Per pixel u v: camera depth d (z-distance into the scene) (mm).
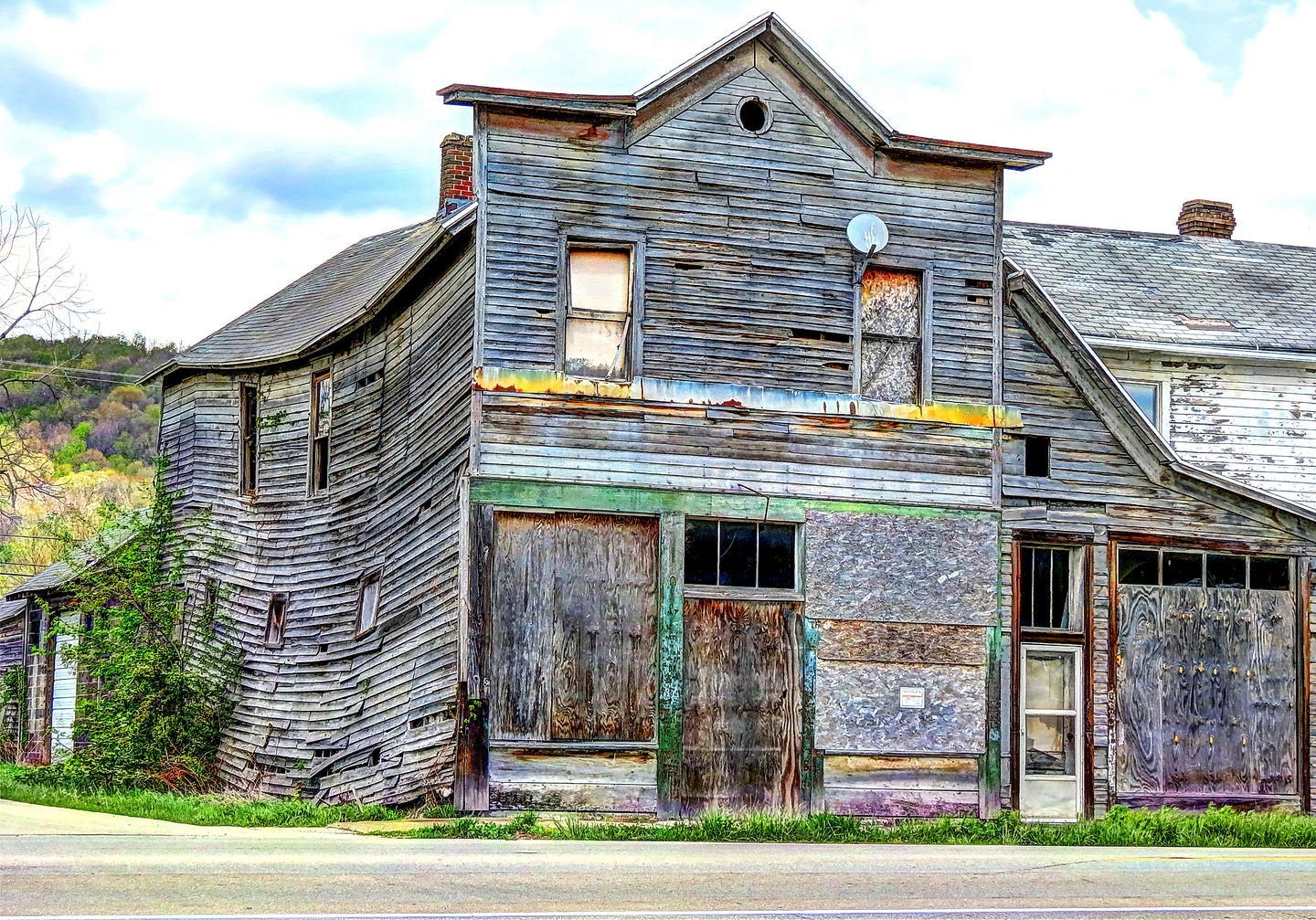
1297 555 22703
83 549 30719
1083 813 21297
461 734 18672
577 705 19094
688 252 20156
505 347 19328
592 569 19391
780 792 19688
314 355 25297
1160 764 21828
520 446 19266
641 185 20078
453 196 27766
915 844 17078
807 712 19938
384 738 20812
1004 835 18062
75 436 70250
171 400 28484
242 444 26562
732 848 15539
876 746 20141
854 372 20641
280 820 18375
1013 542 21391
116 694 24953
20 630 35250
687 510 19719
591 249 19922
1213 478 22234
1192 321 25734
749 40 20516
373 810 19141
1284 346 25234
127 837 15117
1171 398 25312
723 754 19562
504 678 18906
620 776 19109
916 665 20453
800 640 20047
